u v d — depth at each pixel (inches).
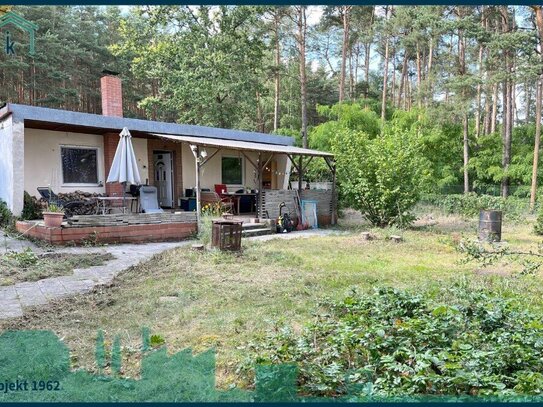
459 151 1071.6
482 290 237.9
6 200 509.0
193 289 267.9
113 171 505.7
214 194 616.4
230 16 1082.7
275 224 573.6
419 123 1042.1
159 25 1108.5
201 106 1106.1
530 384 124.8
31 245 405.7
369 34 1296.8
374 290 228.2
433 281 295.3
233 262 354.3
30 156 526.6
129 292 259.1
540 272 332.8
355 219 759.7
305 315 219.9
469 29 884.0
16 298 244.8
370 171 617.3
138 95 1422.2
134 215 459.2
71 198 531.8
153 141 627.8
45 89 1229.1
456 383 127.9
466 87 956.0
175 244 449.4
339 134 700.7
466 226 662.5
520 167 981.2
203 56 1069.1
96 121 535.2
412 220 617.9
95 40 1375.5
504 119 1034.1
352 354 156.6
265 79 1316.4
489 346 156.1
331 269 335.0
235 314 219.8
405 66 1503.4
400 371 137.1
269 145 698.2
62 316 213.6
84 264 335.9
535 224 606.2
